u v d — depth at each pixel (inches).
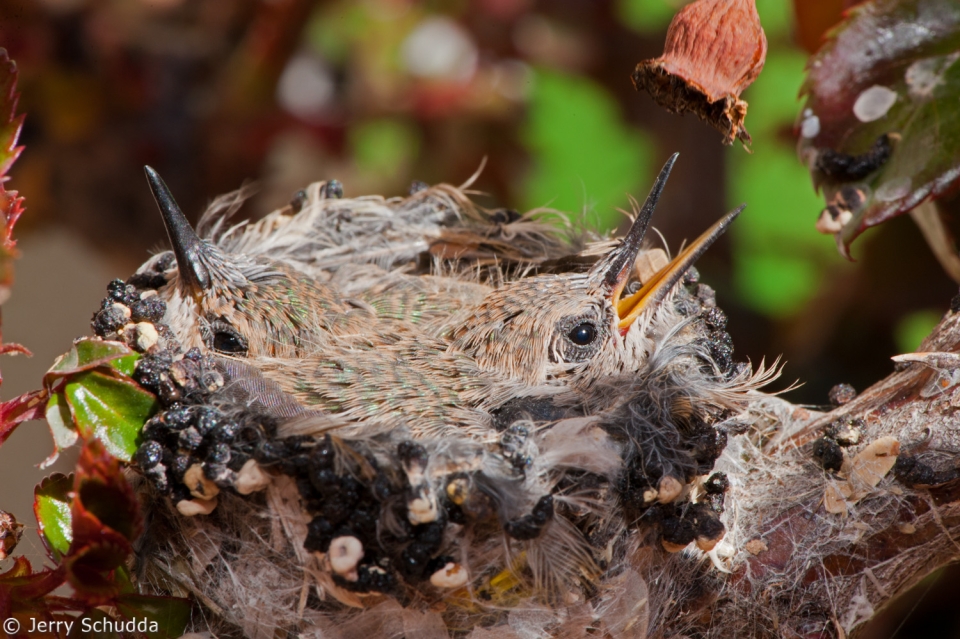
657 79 24.9
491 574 25.0
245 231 26.2
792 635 25.1
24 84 27.5
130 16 27.6
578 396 25.5
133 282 25.7
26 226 27.6
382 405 25.3
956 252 25.5
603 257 25.7
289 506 25.0
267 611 25.1
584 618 25.0
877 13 25.3
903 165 25.2
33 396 24.8
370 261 26.1
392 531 24.8
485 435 25.2
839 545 25.1
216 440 24.9
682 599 25.2
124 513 24.5
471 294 26.0
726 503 25.2
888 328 27.4
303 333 25.6
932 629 26.8
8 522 24.9
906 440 25.0
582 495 25.0
